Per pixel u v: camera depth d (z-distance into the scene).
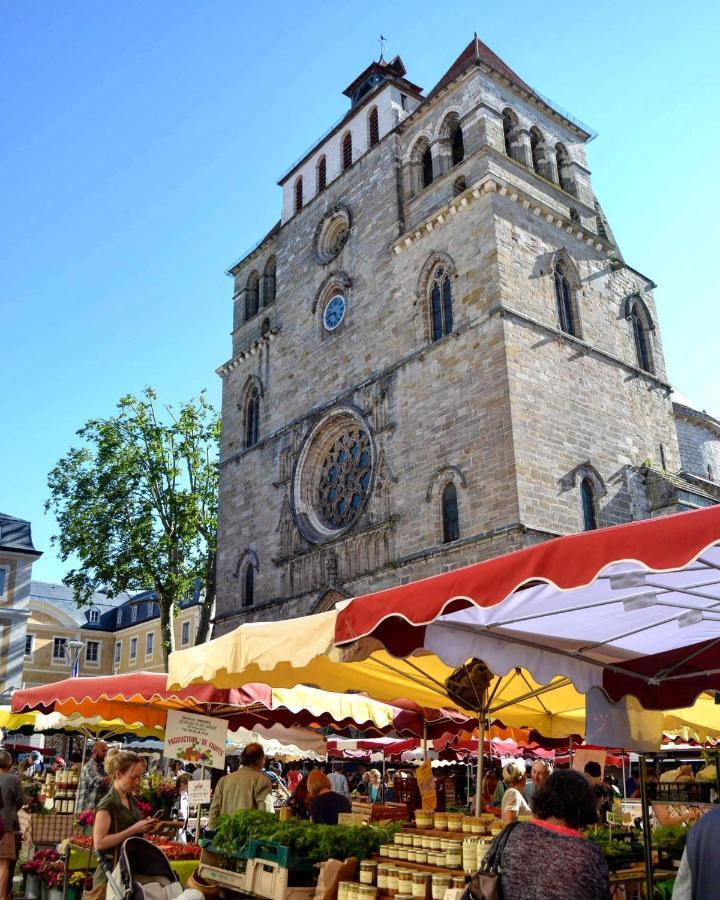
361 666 14.14
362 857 10.94
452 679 13.56
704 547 6.54
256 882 10.98
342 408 44.81
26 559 75.44
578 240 42.75
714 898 5.30
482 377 36.66
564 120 47.03
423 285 41.75
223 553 52.62
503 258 38.03
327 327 48.81
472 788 33.47
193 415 58.59
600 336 41.69
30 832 19.02
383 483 40.75
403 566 37.75
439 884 9.62
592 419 38.56
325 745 27.67
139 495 56.66
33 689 20.08
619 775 33.84
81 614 98.44
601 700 11.51
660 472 39.66
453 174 42.31
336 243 51.28
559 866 6.14
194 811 24.69
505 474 34.34
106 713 20.14
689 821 12.28
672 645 12.20
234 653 11.98
